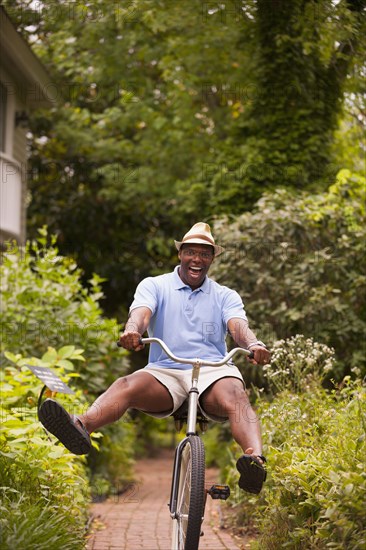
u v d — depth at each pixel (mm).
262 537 5207
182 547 4230
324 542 4219
